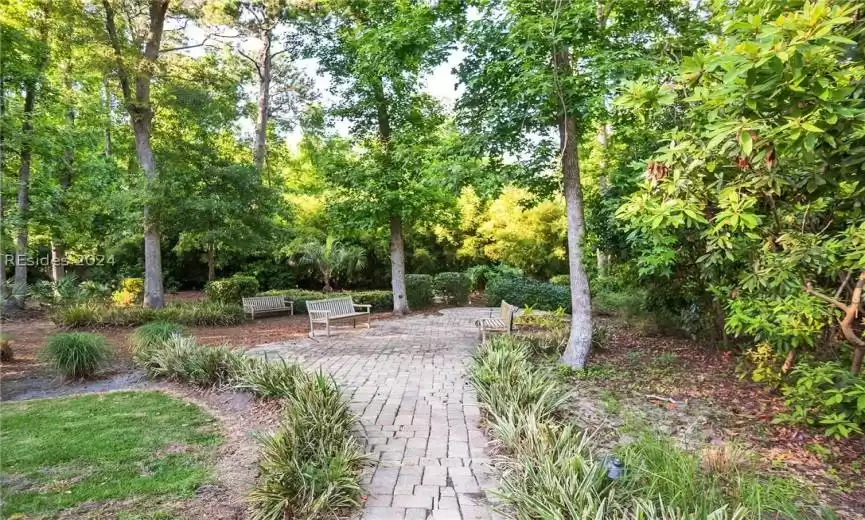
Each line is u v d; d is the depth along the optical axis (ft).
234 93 46.06
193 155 41.06
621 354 23.77
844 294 12.72
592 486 8.16
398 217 42.01
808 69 6.60
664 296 26.61
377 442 12.58
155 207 37.19
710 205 10.82
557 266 58.39
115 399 17.65
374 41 24.00
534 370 18.51
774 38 6.39
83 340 20.90
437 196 39.60
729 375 19.69
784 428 13.83
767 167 9.42
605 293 36.73
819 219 12.07
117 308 36.09
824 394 12.38
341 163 39.78
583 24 17.54
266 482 9.47
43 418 15.35
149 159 39.50
